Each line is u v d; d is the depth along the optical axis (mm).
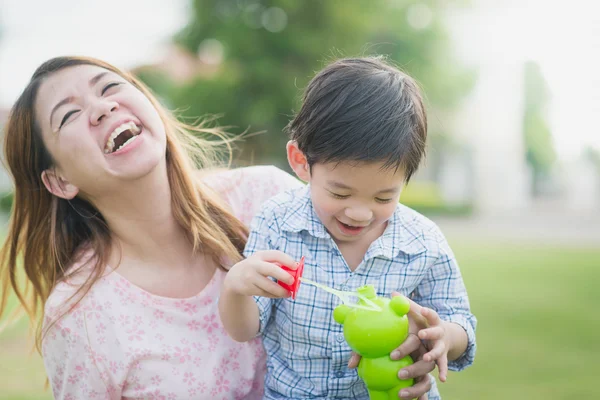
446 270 1820
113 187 1744
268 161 14094
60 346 1780
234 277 1552
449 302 1801
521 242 10789
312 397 1770
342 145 1513
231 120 13906
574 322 5117
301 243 1806
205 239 1881
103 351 1764
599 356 4223
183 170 1903
